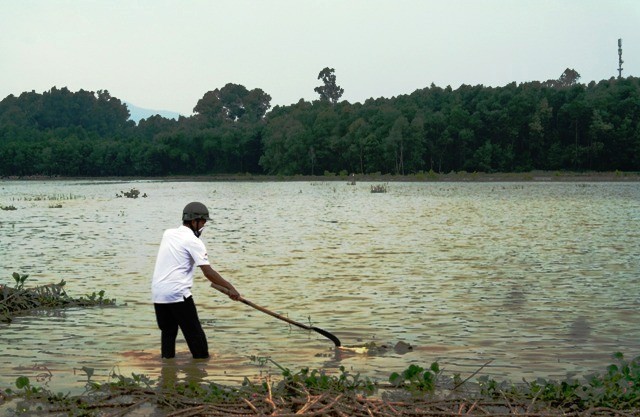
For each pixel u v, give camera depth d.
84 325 9.91
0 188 85.50
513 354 8.23
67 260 17.16
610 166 127.75
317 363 7.90
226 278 14.11
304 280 13.80
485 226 26.22
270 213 35.72
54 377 7.36
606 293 12.12
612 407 6.24
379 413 5.99
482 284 13.15
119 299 11.92
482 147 126.81
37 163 156.00
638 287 12.69
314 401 6.13
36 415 6.11
